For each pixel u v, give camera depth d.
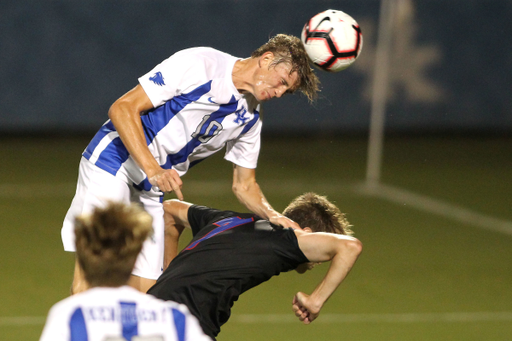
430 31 49.25
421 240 25.56
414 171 40.06
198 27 46.72
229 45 47.25
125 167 11.68
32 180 34.59
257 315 17.14
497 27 49.75
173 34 46.47
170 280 9.52
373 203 32.00
